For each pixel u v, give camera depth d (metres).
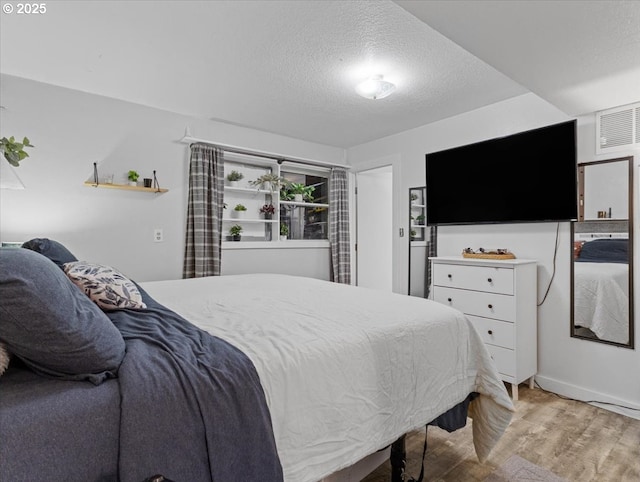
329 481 1.34
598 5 1.24
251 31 1.92
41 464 0.63
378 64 2.30
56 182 2.64
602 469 1.66
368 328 1.29
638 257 2.23
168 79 2.51
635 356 2.23
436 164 3.28
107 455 0.69
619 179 2.30
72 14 1.77
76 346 0.75
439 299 2.90
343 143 4.23
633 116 2.23
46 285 0.73
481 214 2.94
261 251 3.76
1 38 1.99
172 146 3.20
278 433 0.92
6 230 2.47
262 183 3.81
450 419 1.54
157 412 0.75
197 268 3.20
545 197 2.55
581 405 2.37
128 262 2.96
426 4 1.27
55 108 2.62
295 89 2.68
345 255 4.29
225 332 1.21
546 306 2.63
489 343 2.55
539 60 1.65
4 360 0.73
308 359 1.05
